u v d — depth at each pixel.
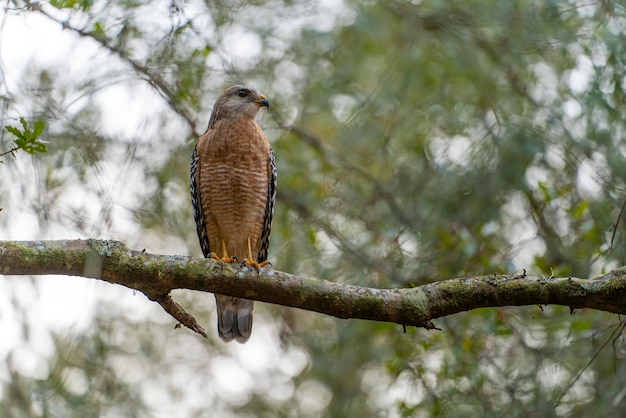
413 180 13.92
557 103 13.17
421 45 13.90
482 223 12.94
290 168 13.77
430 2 13.88
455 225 13.17
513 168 13.07
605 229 11.86
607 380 11.91
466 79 14.26
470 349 12.22
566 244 12.45
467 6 13.54
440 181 13.49
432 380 12.56
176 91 11.91
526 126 13.05
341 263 13.65
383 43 14.27
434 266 12.83
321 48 13.85
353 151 14.41
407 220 13.53
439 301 8.16
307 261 13.77
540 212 12.71
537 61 13.80
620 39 12.19
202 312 15.13
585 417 11.66
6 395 9.74
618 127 12.46
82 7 10.32
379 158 14.22
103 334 12.32
